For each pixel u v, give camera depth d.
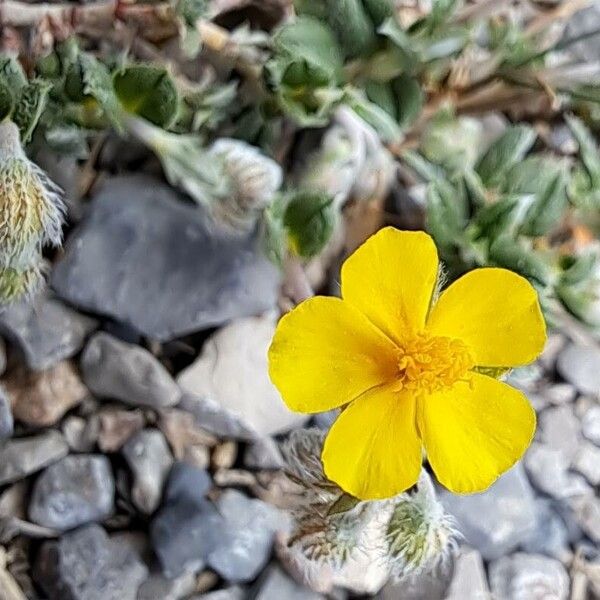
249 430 0.06
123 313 0.06
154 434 0.06
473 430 0.05
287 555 0.06
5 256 0.05
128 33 0.06
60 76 0.06
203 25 0.06
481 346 0.05
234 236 0.06
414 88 0.06
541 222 0.06
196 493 0.06
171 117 0.06
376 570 0.06
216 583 0.06
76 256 0.06
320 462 0.05
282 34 0.06
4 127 0.05
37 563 0.06
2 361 0.06
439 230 0.06
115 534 0.06
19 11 0.06
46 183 0.05
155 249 0.06
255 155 0.06
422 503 0.05
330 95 0.06
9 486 0.06
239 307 0.06
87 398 0.06
